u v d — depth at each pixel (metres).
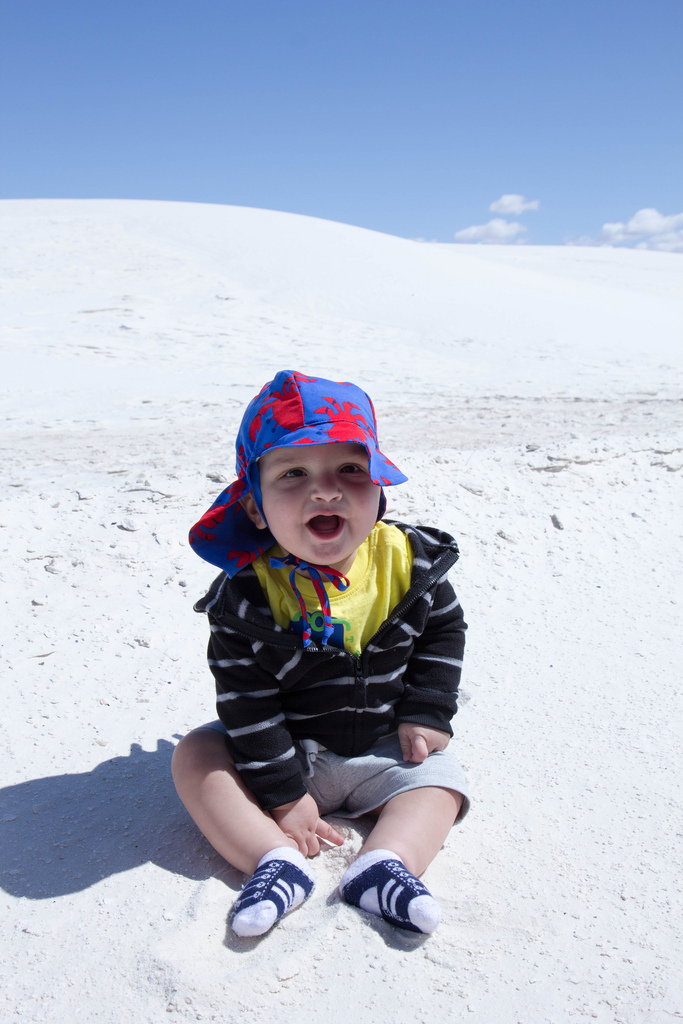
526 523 4.48
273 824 1.93
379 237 34.03
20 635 3.19
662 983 1.61
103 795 2.29
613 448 5.60
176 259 27.62
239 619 1.94
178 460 5.62
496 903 1.85
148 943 1.71
